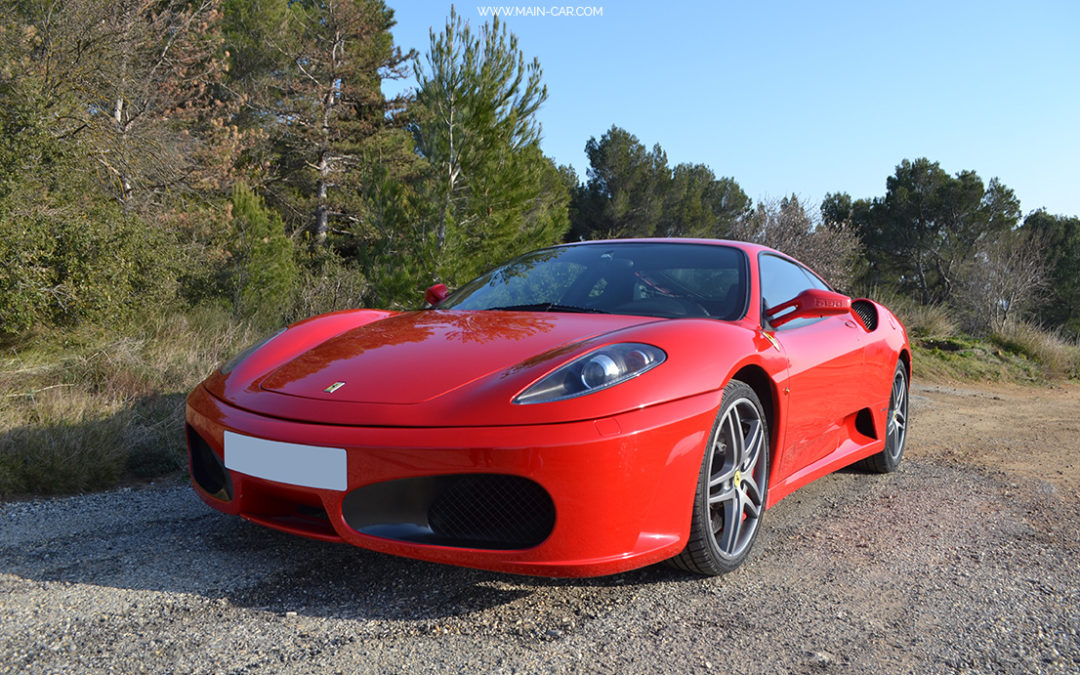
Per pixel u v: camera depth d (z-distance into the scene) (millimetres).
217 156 12188
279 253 9008
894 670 1675
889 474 3717
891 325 3771
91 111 9352
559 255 3197
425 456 1797
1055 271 31609
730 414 2227
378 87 20141
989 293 25375
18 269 4879
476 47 8102
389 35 20188
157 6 12078
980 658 1745
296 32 19406
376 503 1864
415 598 1991
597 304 2709
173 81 12031
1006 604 2072
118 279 5574
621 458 1826
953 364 9875
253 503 2061
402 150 14500
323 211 19109
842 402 3068
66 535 2443
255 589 2023
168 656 1639
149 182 10445
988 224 29906
